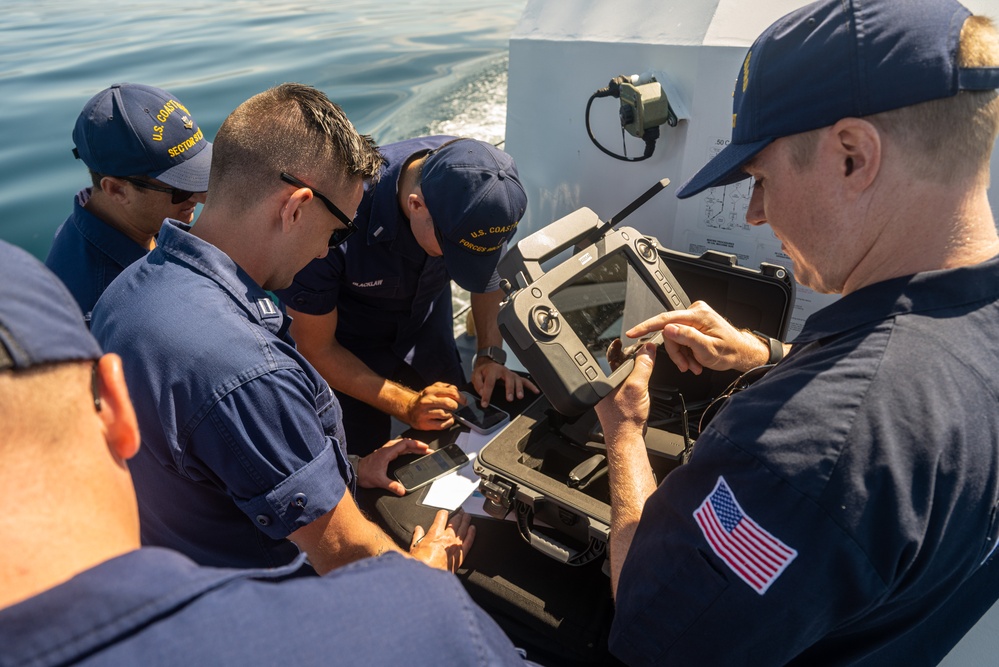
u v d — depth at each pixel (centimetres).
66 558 45
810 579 69
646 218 205
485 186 163
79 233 173
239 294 113
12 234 332
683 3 179
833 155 72
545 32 212
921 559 69
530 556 133
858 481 65
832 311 76
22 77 534
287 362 110
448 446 163
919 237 71
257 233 118
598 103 202
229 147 114
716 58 171
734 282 164
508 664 54
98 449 50
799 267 84
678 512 80
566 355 119
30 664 39
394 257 196
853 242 75
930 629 91
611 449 115
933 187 69
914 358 67
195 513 120
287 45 648
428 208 167
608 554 121
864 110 69
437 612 51
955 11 69
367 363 220
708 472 77
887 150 69
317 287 187
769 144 78
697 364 131
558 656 121
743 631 75
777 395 73
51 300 49
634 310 136
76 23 751
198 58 599
